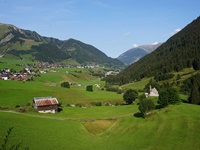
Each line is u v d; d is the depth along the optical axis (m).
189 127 75.94
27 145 62.75
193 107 112.88
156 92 192.88
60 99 164.88
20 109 121.62
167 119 90.62
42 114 118.31
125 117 112.88
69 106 145.25
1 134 66.56
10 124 79.19
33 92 169.38
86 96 187.62
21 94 160.00
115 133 88.44
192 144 63.28
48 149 62.88
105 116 120.25
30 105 136.25
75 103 158.12
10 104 134.75
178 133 73.00
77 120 109.12
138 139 76.19
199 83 198.12
